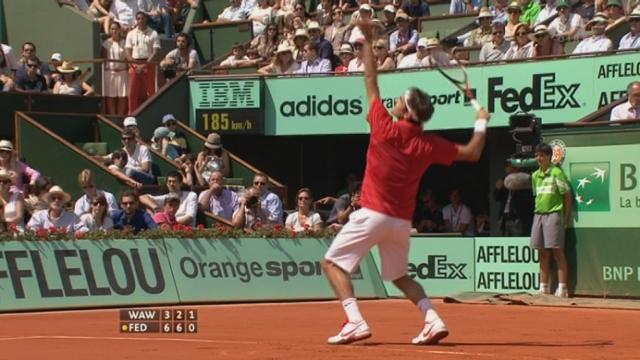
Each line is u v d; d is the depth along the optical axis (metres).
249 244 28.88
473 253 30.25
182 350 15.89
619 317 23.52
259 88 38.59
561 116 33.94
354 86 37.53
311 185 41.12
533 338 18.41
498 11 39.69
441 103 35.94
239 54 41.56
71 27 43.16
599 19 33.81
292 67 38.97
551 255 28.61
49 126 36.31
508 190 33.12
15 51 44.78
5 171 30.39
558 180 27.92
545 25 35.69
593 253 27.95
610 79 32.97
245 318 23.30
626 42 33.47
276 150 40.66
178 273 27.83
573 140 28.25
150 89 39.00
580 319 22.94
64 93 37.97
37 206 30.61
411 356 15.01
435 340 16.70
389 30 40.22
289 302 28.75
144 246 27.64
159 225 29.86
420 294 16.73
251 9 44.69
